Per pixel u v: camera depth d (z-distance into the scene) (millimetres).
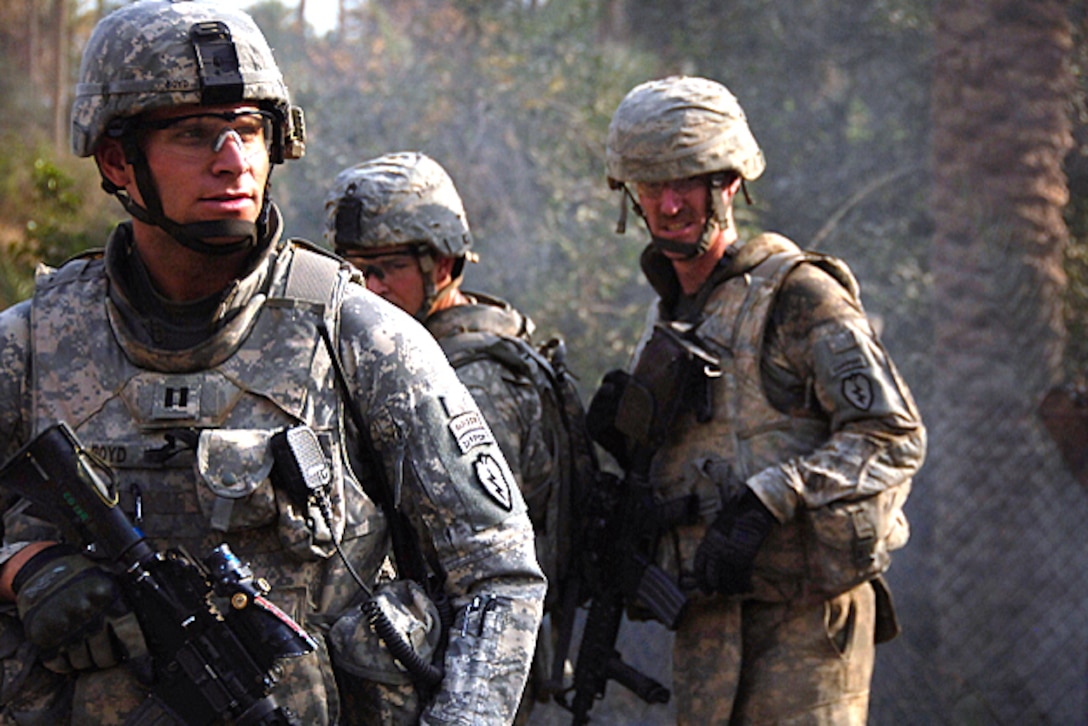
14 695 4562
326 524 4617
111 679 4527
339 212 8266
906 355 20656
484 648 4637
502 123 19750
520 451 8109
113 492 4527
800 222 23797
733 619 8273
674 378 8367
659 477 8555
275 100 4727
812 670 8188
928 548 16172
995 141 16469
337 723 4672
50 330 4773
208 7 4668
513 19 21812
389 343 4812
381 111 19984
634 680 8641
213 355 4656
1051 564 15297
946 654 15133
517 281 18391
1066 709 14836
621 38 26609
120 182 4715
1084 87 20797
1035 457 15664
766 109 25016
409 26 21781
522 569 4785
